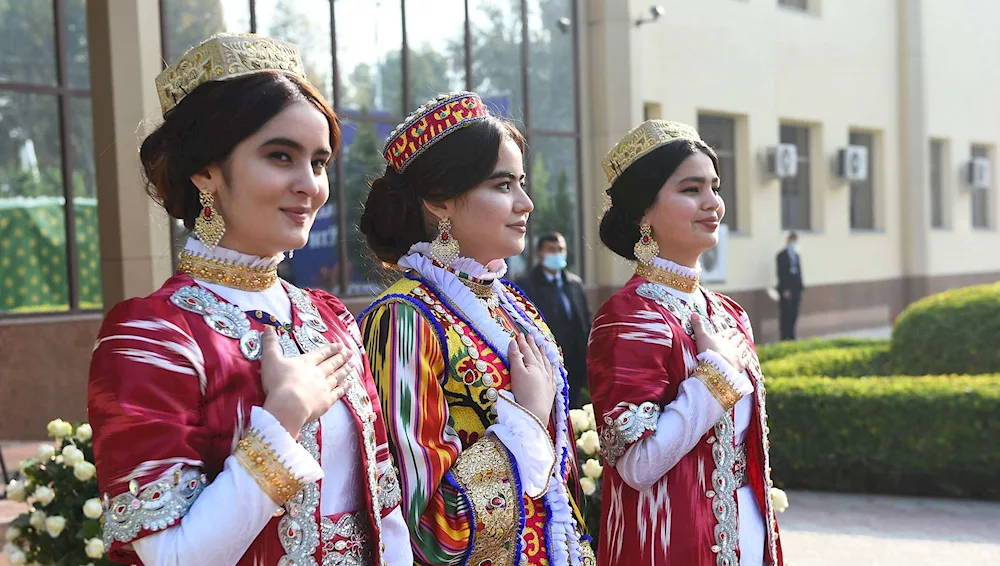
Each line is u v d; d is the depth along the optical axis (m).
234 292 1.64
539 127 11.76
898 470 6.10
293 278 9.54
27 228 8.07
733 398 2.36
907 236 17.39
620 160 2.65
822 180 15.63
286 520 1.55
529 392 2.07
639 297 2.52
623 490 2.44
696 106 13.28
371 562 1.66
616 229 2.71
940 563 4.66
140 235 5.16
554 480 2.08
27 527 3.35
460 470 1.96
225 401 1.52
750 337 2.75
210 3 8.68
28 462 3.42
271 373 1.55
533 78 11.71
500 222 2.15
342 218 9.85
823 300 15.52
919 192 17.31
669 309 2.51
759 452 2.54
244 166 1.58
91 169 8.46
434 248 2.18
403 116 10.39
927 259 17.34
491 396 2.06
